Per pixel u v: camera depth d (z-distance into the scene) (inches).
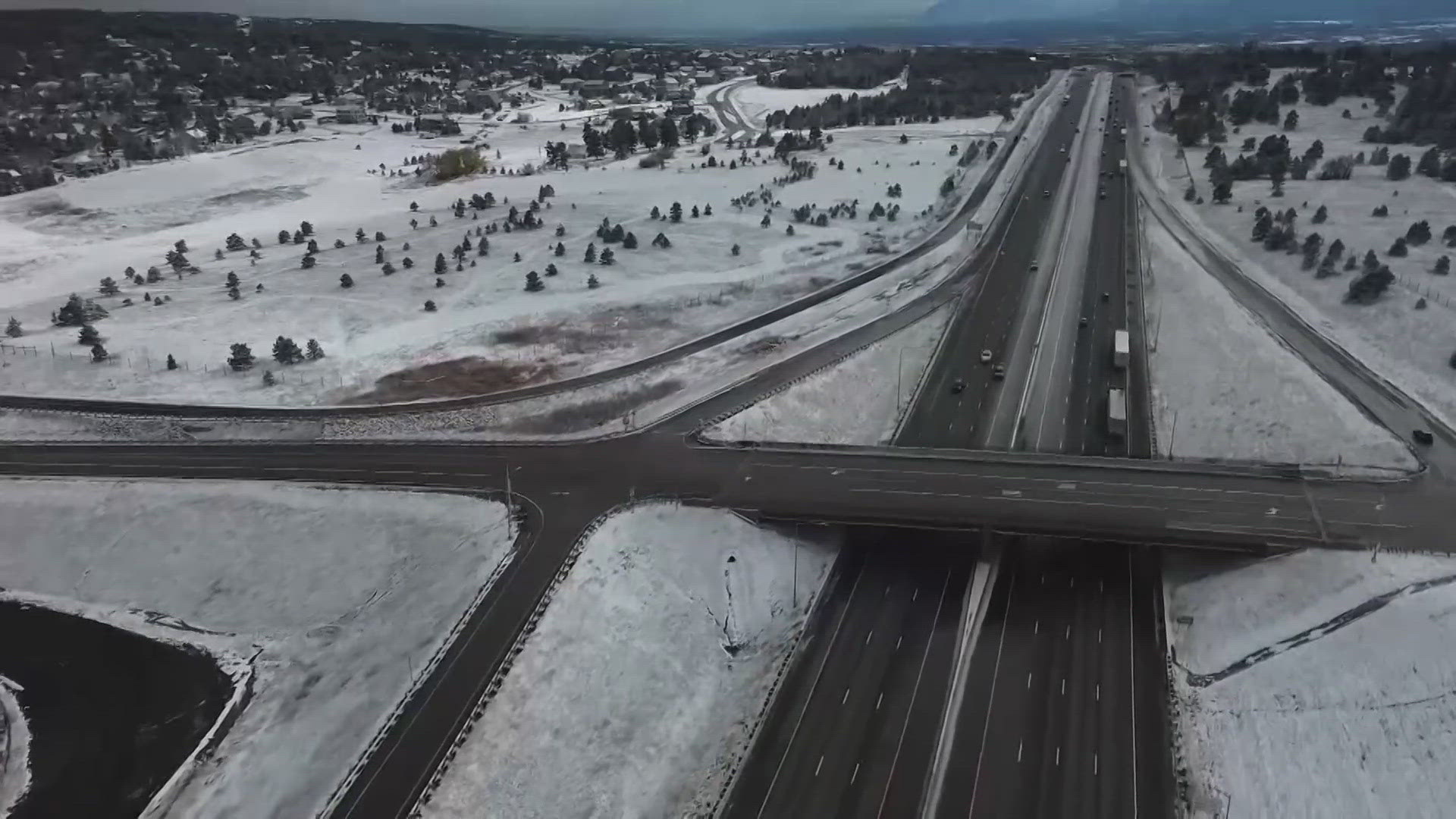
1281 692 2279.8
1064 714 2281.0
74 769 2375.7
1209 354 4084.6
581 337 4638.3
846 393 3939.5
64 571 3110.2
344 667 2603.3
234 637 2819.9
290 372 4232.3
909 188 7317.9
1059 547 2952.8
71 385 4092.0
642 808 2146.9
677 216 6550.2
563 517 3011.8
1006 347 4345.5
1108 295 4936.0
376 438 3624.5
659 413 3730.3
